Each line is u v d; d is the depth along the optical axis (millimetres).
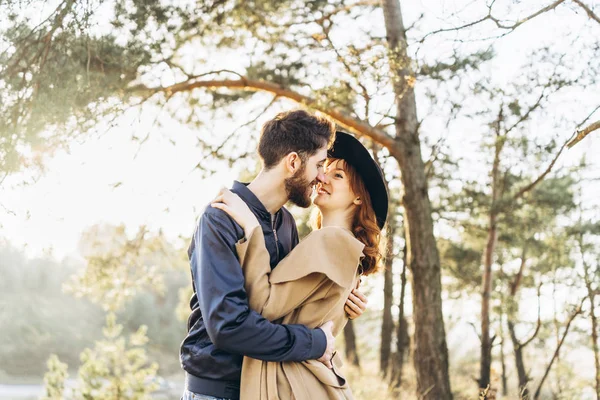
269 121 2373
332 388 2186
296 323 2203
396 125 8773
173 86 7758
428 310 8578
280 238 2393
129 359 7988
